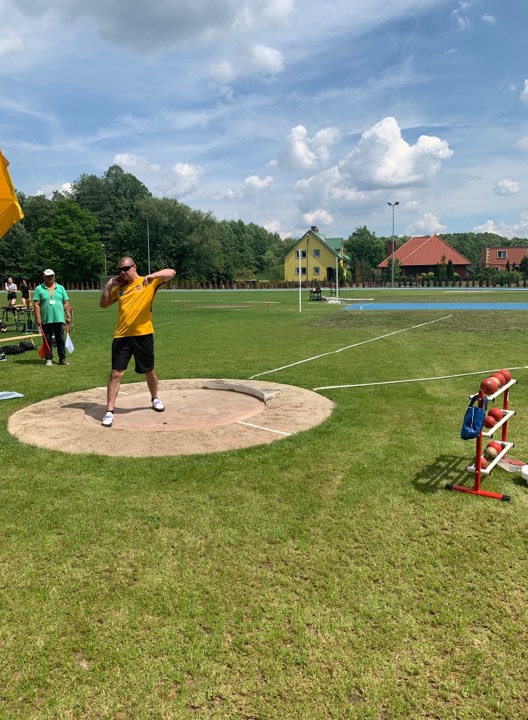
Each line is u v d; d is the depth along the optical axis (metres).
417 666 2.27
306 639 2.44
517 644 2.39
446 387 7.55
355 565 3.02
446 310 24.45
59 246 76.50
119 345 5.92
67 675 2.25
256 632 2.48
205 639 2.45
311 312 23.97
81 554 3.19
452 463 4.55
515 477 4.25
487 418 4.30
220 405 6.67
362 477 4.27
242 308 27.38
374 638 2.44
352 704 2.08
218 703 2.09
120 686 2.19
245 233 123.75
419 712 2.04
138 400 7.05
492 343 12.33
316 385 7.85
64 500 3.93
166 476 4.34
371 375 8.55
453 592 2.76
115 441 5.28
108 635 2.48
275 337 14.18
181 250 81.94
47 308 10.05
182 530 3.45
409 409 6.36
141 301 5.89
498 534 3.35
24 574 2.98
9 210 6.52
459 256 73.62
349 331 15.47
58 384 8.39
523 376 8.20
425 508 3.71
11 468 4.59
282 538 3.33
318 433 5.42
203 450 4.97
